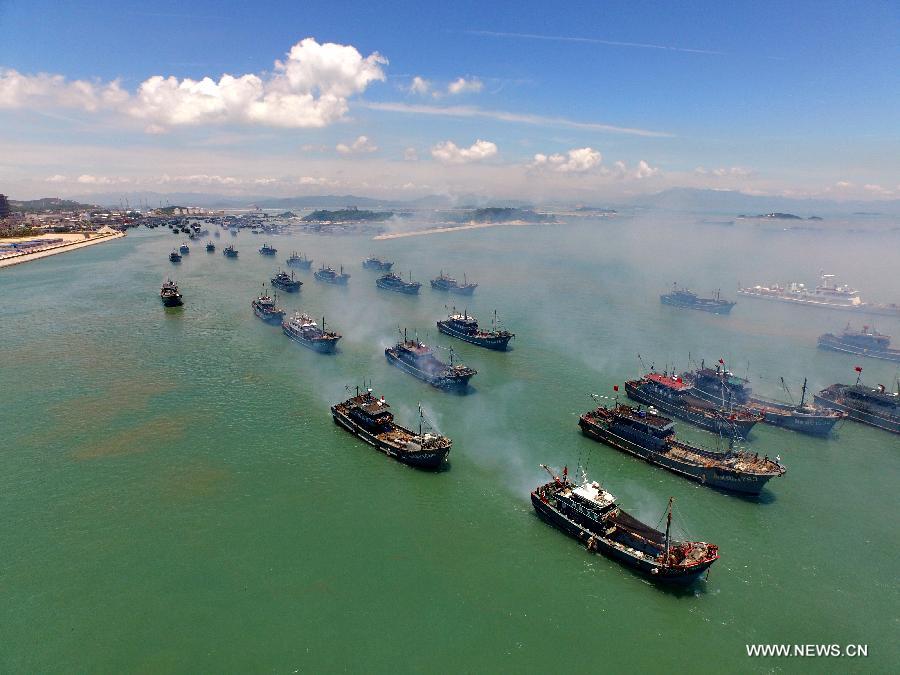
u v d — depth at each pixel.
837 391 151.50
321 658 70.88
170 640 73.06
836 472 117.25
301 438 127.12
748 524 98.88
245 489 106.69
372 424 125.81
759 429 137.50
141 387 156.50
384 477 111.50
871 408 140.88
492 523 98.00
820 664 71.25
